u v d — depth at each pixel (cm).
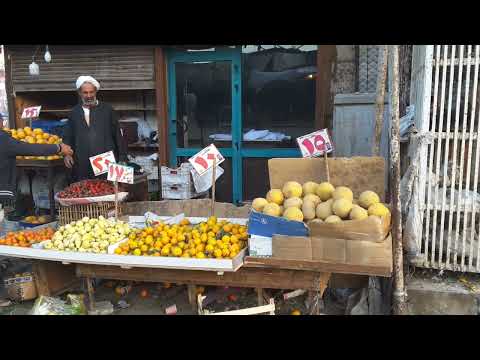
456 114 356
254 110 643
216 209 485
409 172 385
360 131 524
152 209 504
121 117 716
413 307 361
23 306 419
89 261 363
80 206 450
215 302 414
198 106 657
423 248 385
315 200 354
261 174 651
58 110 710
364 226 307
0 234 560
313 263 323
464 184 381
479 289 358
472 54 354
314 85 618
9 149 436
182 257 345
